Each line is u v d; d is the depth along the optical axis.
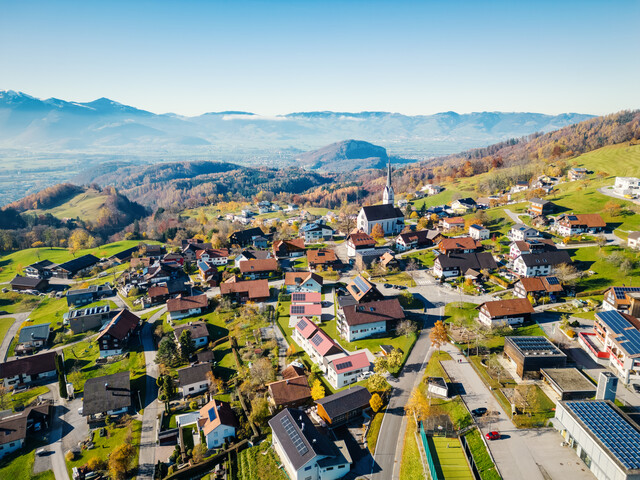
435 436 80.12
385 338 120.75
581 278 144.12
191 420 97.56
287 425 81.75
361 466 75.94
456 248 181.12
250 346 123.56
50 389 118.81
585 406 76.44
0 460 91.56
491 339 113.88
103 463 87.31
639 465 61.53
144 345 136.25
